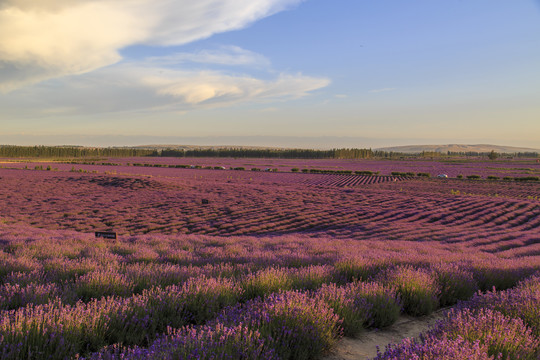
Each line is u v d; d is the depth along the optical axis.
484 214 36.62
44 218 33.25
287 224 32.06
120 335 3.67
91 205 42.31
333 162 191.38
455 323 3.53
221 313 4.27
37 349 3.02
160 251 11.66
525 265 8.38
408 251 13.03
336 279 6.41
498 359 2.89
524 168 130.75
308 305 4.07
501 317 3.64
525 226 29.27
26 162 146.00
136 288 5.67
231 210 39.31
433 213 36.97
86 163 143.50
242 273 6.59
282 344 3.39
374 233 26.14
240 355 2.98
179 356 2.78
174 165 135.00
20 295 4.62
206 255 10.60
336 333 4.06
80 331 3.48
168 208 41.00
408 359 2.70
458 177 93.00
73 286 5.48
